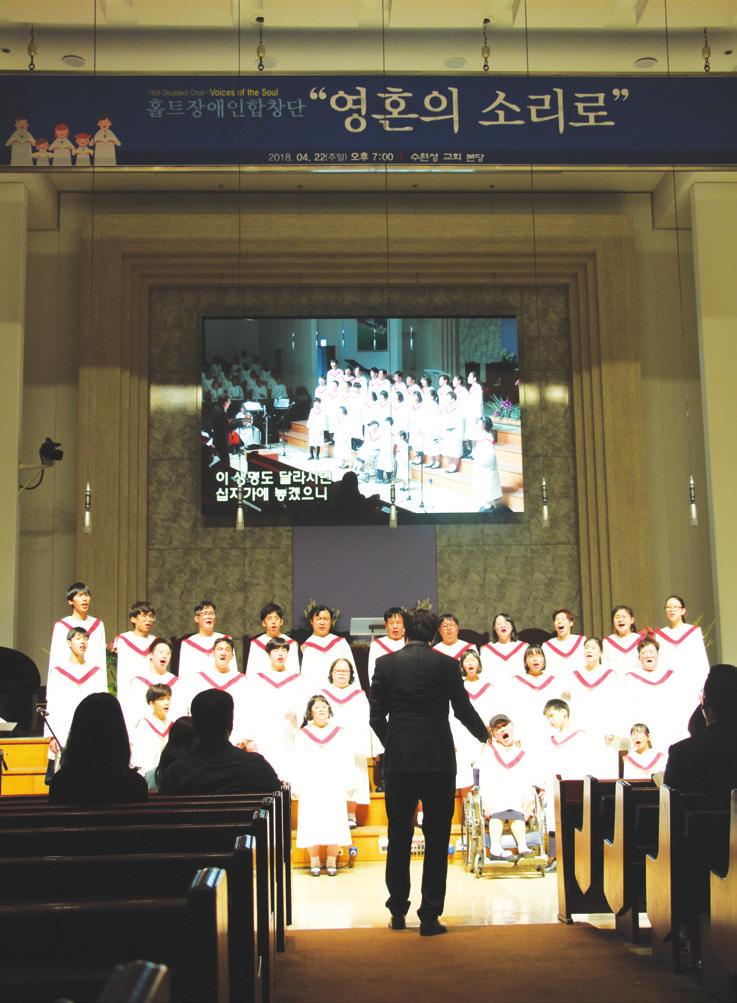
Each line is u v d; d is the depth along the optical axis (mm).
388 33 11680
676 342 14031
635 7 11320
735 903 3668
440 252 13672
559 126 9398
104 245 13445
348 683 9617
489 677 10367
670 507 13758
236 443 13492
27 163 9180
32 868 2547
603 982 4121
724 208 13133
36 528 13352
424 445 13570
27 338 13648
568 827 5926
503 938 5211
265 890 3432
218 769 4801
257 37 11641
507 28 11602
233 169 9250
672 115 9477
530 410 13977
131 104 9297
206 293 13961
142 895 2572
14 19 11070
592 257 13867
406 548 13703
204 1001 1967
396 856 5668
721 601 12516
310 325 13711
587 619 13438
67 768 4230
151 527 13602
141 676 9711
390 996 3934
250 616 13492
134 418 13477
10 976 2029
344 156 9305
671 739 9812
